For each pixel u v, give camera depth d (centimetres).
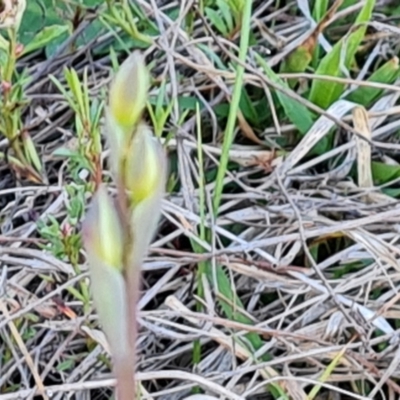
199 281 50
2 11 48
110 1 54
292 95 55
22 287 50
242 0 57
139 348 49
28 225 53
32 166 53
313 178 55
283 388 47
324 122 55
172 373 45
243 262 50
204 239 51
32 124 57
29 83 59
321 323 49
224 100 59
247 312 50
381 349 50
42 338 49
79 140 44
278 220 54
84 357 48
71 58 61
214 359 49
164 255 51
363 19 58
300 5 62
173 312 47
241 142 59
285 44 62
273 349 49
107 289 16
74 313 48
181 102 58
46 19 61
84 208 46
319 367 49
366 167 55
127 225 16
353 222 51
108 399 49
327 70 58
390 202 54
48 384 49
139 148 16
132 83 16
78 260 50
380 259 50
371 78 58
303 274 50
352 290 52
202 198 50
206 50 58
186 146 55
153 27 58
